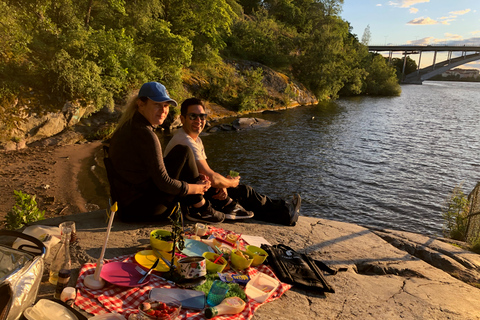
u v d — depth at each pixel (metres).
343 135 27.61
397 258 4.34
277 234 4.38
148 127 3.38
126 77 22.31
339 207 13.91
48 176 12.48
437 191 16.23
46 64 17.31
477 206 7.66
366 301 3.20
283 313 2.73
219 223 4.35
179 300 2.44
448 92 97.62
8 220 5.66
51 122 17.14
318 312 2.86
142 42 26.80
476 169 20.09
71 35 18.91
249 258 3.25
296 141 24.42
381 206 14.24
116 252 3.20
